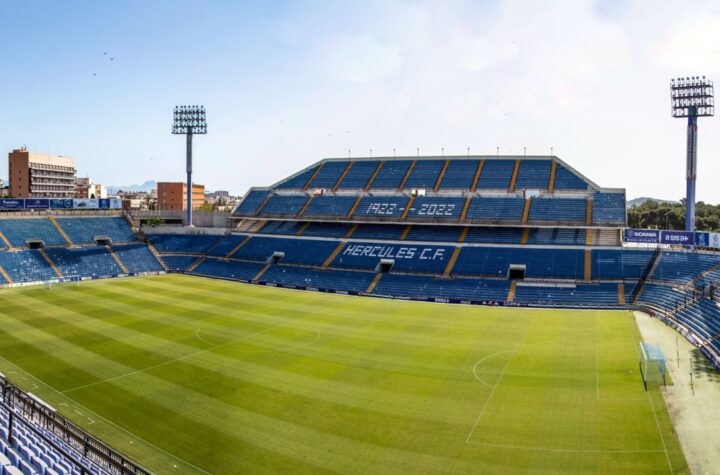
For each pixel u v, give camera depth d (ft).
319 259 311.68
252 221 389.19
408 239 314.55
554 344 168.04
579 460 93.76
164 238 367.45
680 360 147.43
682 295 210.18
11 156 613.93
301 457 95.71
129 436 103.71
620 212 293.64
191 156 376.27
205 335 176.55
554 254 273.33
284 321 199.00
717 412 111.45
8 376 136.36
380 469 91.50
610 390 126.00
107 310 214.28
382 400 121.60
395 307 230.48
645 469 90.02
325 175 396.98
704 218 453.17
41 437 70.54
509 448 98.53
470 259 282.56
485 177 347.97
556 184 327.06
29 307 219.61
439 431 105.81
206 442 101.24
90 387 129.29
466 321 202.49
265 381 133.69
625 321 200.64
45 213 348.38
